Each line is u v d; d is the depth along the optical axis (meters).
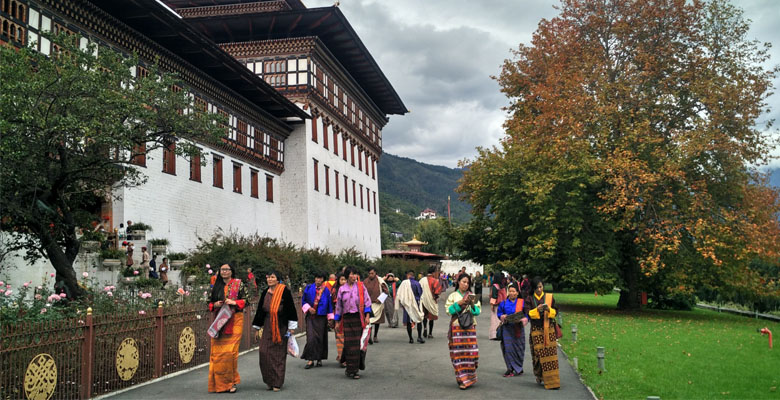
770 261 28.34
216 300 9.72
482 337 18.06
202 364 12.36
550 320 9.95
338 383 10.41
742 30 29.72
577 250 29.36
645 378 10.72
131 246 23.19
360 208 57.50
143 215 26.25
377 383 10.41
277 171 42.06
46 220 14.18
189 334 11.89
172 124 15.95
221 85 32.31
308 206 42.38
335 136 50.44
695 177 28.89
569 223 28.75
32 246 15.23
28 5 19.44
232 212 35.03
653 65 29.59
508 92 35.88
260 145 39.00
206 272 23.77
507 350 11.18
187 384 10.23
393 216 177.38
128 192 25.20
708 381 10.55
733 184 28.78
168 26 25.67
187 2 48.41
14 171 12.58
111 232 23.92
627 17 30.98
